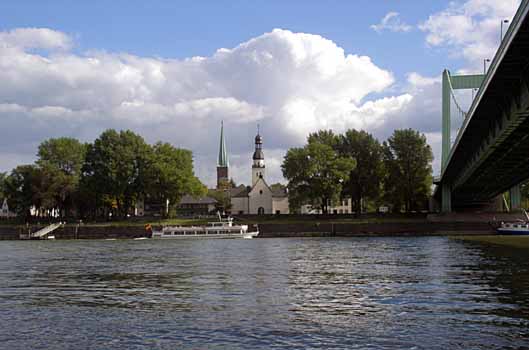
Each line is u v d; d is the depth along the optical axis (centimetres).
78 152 16275
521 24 3253
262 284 3509
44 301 2950
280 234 12419
